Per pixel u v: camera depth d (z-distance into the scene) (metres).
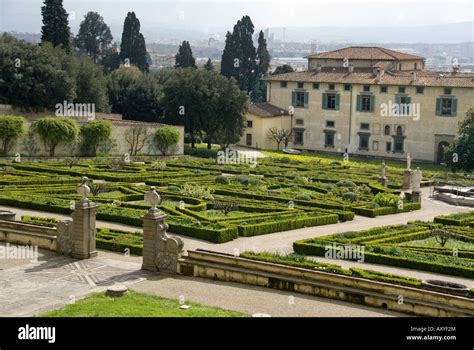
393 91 100.50
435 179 75.88
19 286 28.67
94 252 34.22
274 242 40.34
